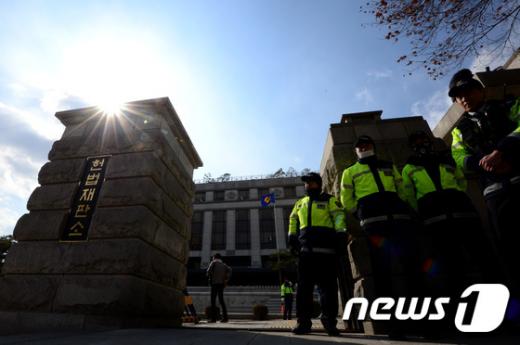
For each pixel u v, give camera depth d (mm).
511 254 2119
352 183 3209
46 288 3812
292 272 35469
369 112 5070
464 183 2975
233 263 42688
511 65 5645
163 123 4973
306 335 2992
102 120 5094
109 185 4395
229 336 2633
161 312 4352
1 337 2635
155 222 4375
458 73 2580
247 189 49625
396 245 2785
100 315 3531
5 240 24469
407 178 3111
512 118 2248
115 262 3793
